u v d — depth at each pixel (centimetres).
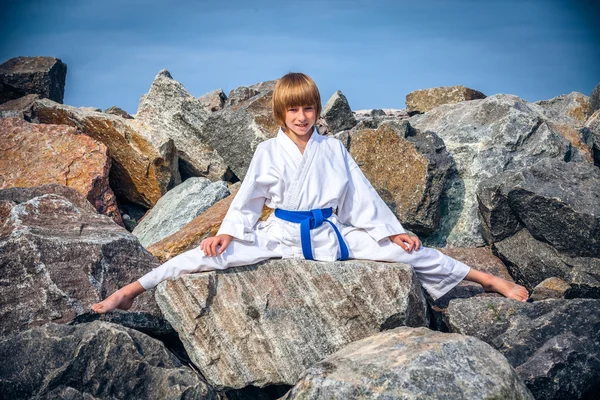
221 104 916
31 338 327
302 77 393
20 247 389
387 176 577
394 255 396
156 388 330
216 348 376
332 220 400
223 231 382
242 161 703
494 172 574
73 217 442
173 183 685
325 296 374
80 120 675
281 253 393
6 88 902
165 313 384
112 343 333
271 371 372
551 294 445
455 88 838
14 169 619
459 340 304
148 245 584
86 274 398
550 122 641
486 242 548
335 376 297
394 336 329
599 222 446
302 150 406
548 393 334
